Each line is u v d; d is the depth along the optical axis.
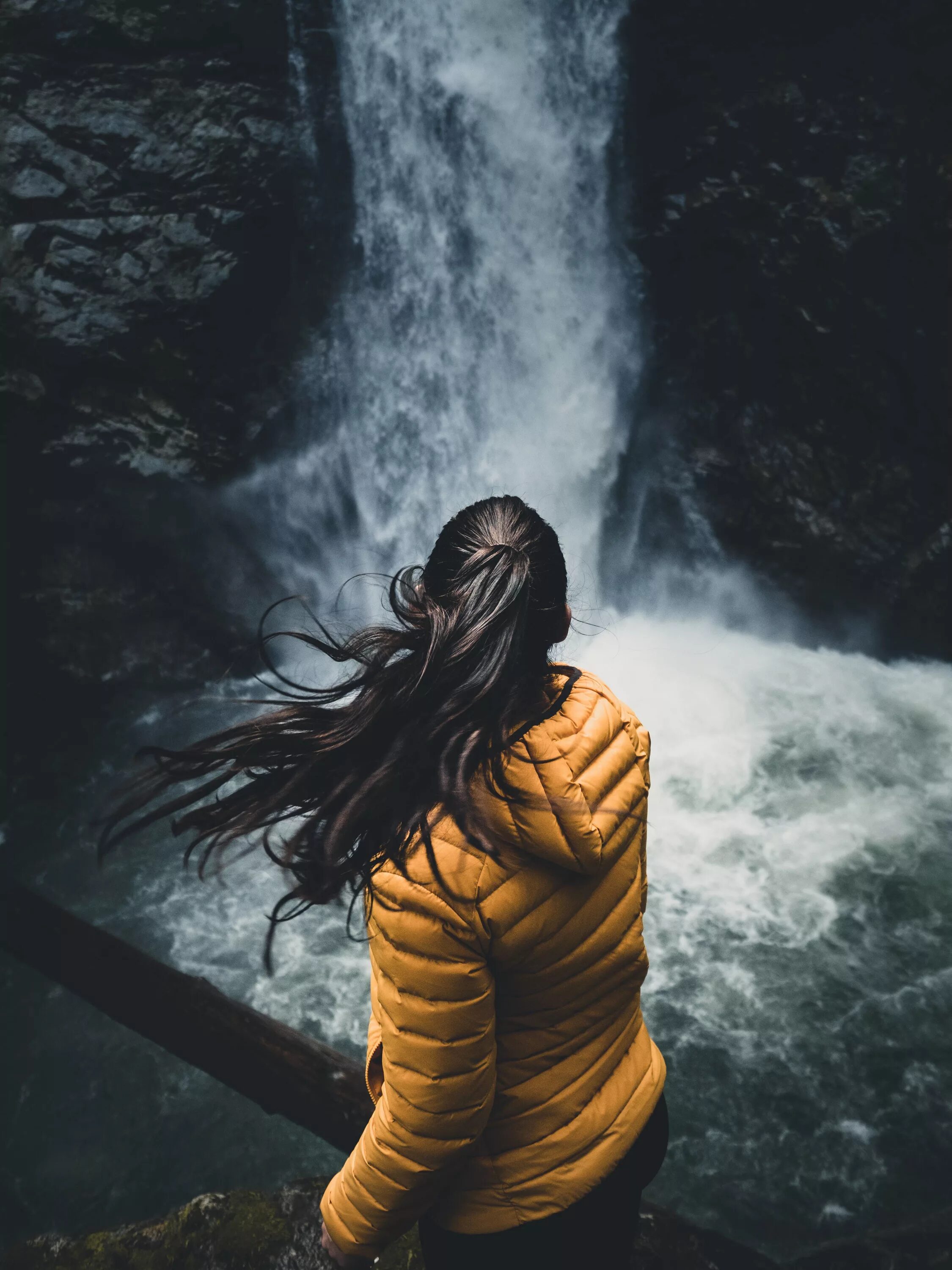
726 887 7.29
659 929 6.91
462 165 10.56
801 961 6.64
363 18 9.81
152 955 6.98
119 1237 2.18
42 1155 5.71
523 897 0.92
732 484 11.04
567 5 10.19
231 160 9.63
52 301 9.45
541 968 0.97
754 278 10.24
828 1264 3.60
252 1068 4.36
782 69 9.64
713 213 10.28
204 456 10.02
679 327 10.99
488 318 11.04
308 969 6.82
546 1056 1.04
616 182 10.74
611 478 11.68
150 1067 6.23
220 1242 2.15
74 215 9.47
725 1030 6.16
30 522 9.98
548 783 0.91
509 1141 1.06
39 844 8.20
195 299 9.62
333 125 9.95
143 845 8.10
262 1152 5.69
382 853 0.95
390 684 0.95
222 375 10.02
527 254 10.94
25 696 9.87
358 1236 1.01
